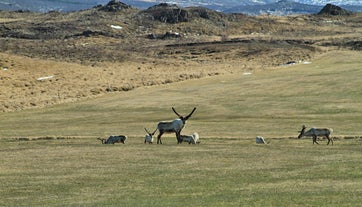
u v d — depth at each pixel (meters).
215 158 86.12
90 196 59.88
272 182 65.56
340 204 51.56
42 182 68.31
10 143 117.81
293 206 51.47
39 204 56.19
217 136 126.94
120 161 84.00
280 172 72.12
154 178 69.81
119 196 59.41
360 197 54.66
